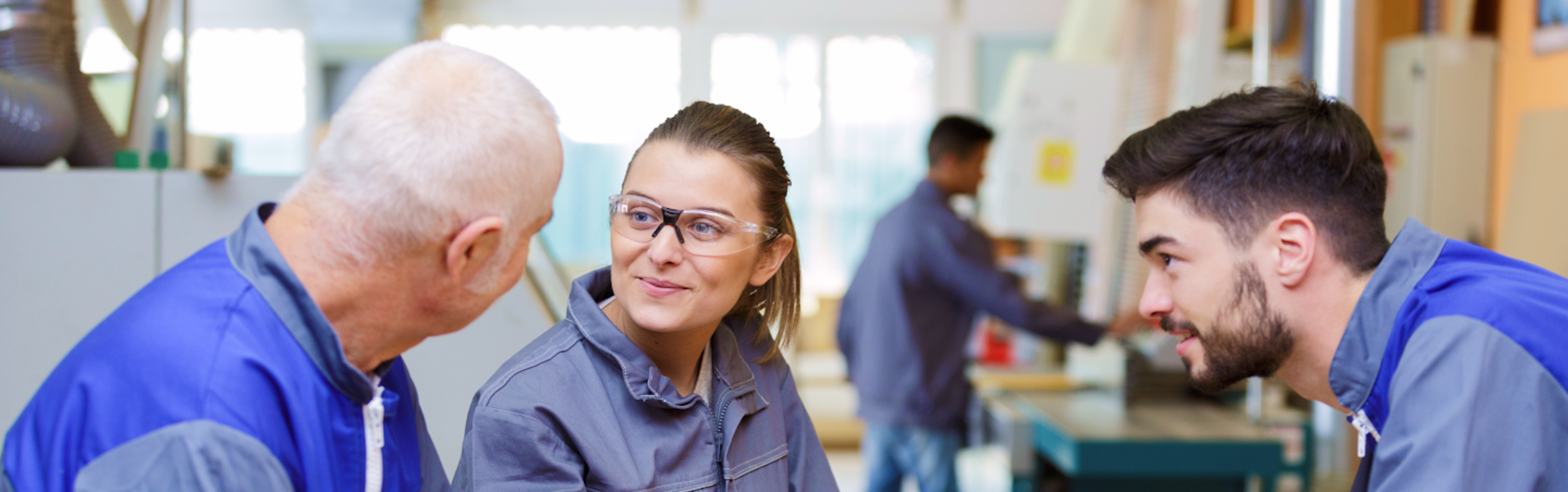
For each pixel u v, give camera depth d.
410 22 6.62
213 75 6.67
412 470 0.96
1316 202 0.93
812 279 6.85
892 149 6.90
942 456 2.82
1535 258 2.63
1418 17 3.03
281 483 0.75
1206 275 0.97
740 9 6.78
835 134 6.89
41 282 1.48
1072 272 4.16
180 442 0.71
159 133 1.79
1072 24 4.49
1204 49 3.03
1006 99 4.02
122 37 1.87
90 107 1.78
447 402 1.53
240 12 6.56
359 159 0.76
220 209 1.50
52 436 0.74
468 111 0.76
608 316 1.03
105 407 0.73
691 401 1.00
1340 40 2.50
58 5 1.71
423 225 0.77
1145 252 1.02
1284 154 0.93
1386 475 0.89
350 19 6.57
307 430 0.79
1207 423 2.67
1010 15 6.81
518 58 6.76
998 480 4.54
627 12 6.75
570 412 0.94
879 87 6.88
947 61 6.84
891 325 2.81
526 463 0.90
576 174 6.78
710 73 6.82
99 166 1.79
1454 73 2.88
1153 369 2.90
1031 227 3.71
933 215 2.80
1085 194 3.70
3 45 1.63
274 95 6.70
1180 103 3.16
